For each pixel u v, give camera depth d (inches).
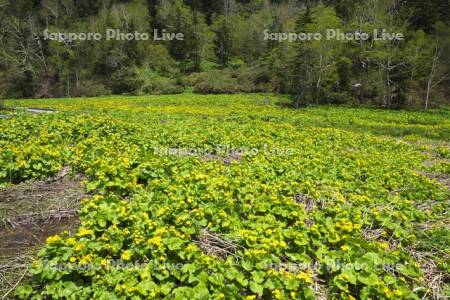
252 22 2999.5
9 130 470.9
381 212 295.4
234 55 3097.9
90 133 500.7
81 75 2576.3
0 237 267.7
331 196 329.1
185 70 2810.0
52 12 3019.2
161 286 201.2
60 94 2448.3
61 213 299.4
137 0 3280.0
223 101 1713.8
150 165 359.3
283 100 1747.0
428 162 552.1
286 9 3189.0
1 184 342.6
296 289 202.2
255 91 2201.0
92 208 267.6
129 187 322.7
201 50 2812.5
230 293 195.0
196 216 265.1
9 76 2474.2
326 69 1724.9
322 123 917.8
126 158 371.2
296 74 1876.2
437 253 256.4
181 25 2851.9
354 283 208.1
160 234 232.7
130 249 222.7
